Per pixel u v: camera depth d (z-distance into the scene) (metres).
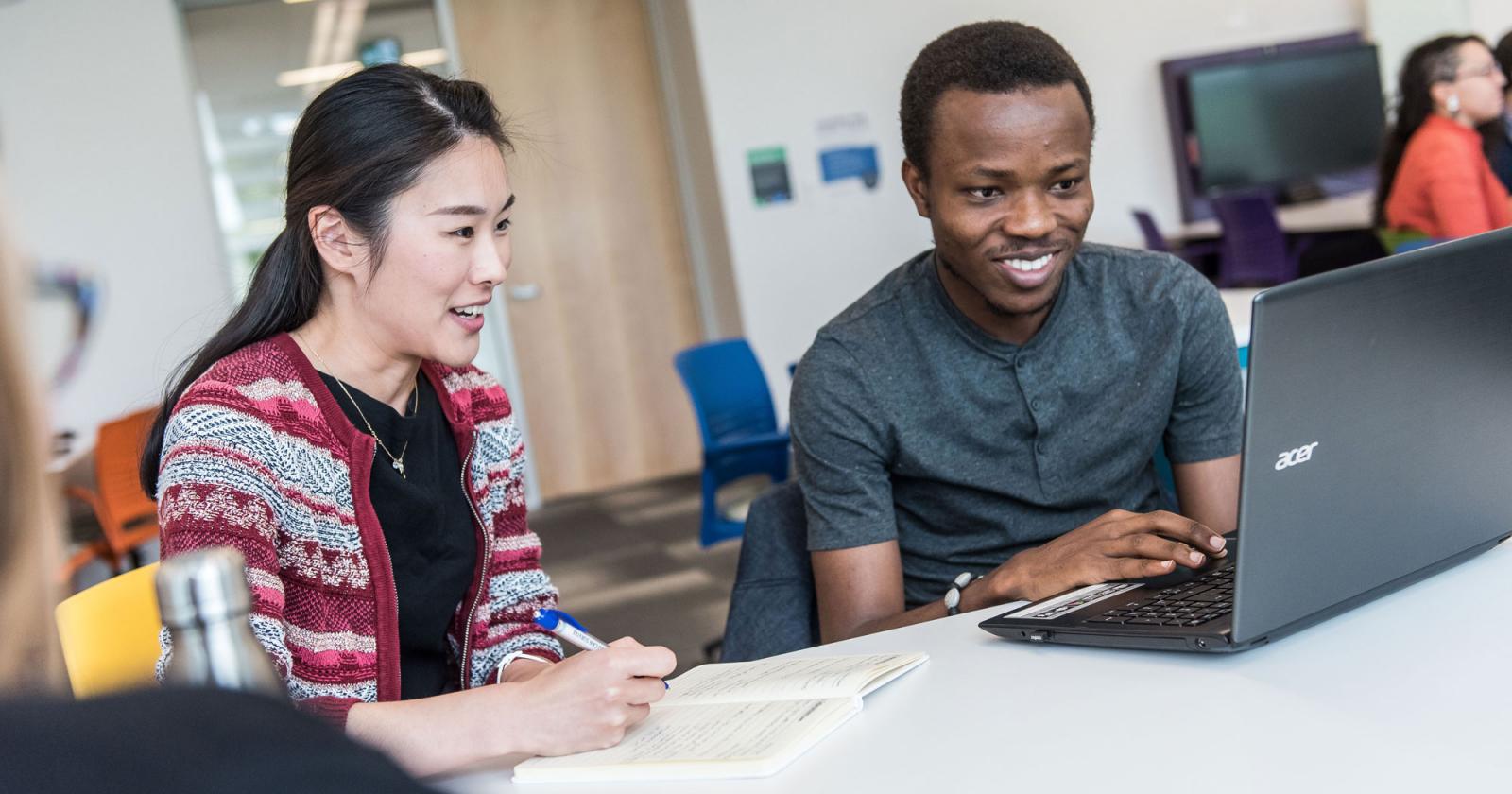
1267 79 7.03
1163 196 7.10
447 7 6.67
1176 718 1.00
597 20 7.00
